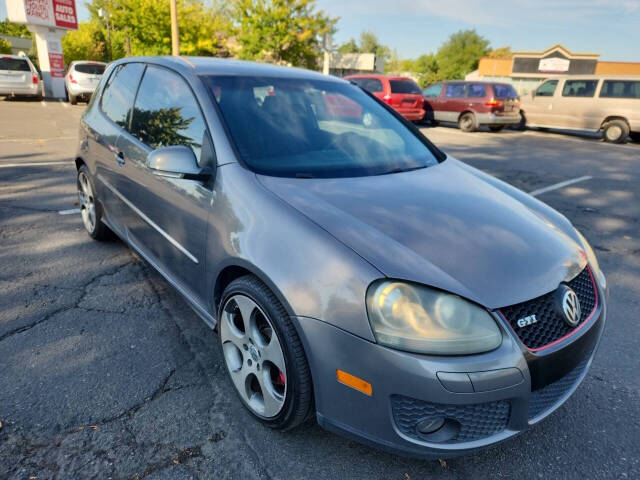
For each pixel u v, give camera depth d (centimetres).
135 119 315
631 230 523
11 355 252
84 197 412
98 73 1688
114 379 238
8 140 885
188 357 259
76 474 183
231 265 208
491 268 182
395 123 322
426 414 166
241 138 241
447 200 231
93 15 4116
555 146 1165
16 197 529
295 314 178
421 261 177
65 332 276
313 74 329
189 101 266
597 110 1313
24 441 197
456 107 1455
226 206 216
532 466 200
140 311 303
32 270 352
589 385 256
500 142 1208
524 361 169
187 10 2808
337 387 174
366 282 168
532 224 224
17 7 1852
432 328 163
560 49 4200
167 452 196
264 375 203
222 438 205
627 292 370
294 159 244
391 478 191
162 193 264
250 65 309
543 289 183
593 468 201
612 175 808
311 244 183
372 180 243
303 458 197
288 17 2783
